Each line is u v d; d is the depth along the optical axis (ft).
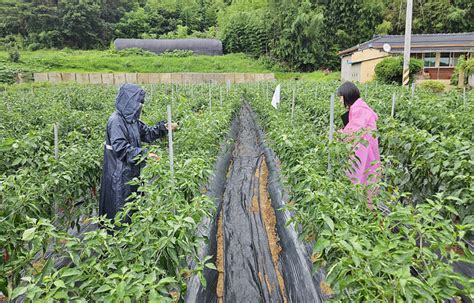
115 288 6.45
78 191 14.53
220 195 20.75
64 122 27.48
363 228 8.18
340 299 7.34
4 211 10.01
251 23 159.12
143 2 231.09
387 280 6.72
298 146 14.73
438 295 6.39
